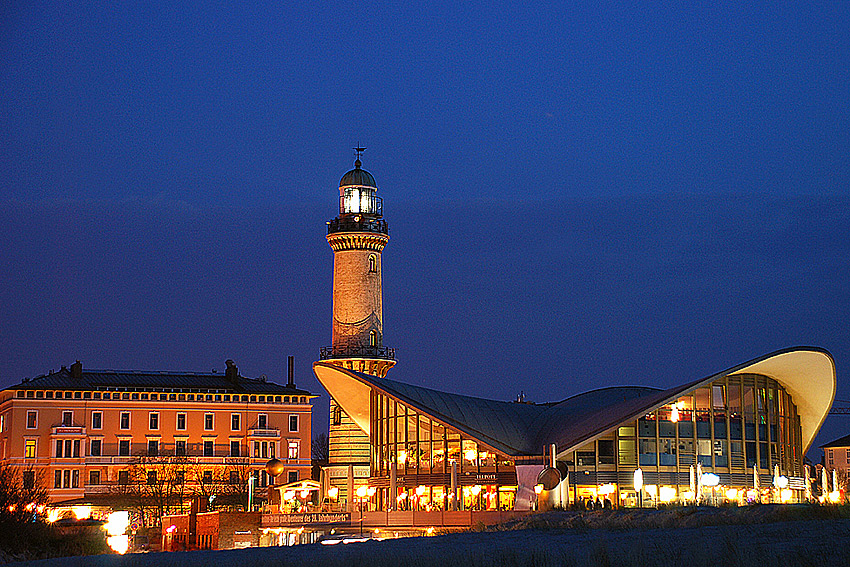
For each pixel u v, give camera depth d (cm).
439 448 8556
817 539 3441
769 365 8469
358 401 10175
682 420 8369
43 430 12000
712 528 4169
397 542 4984
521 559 3375
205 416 12562
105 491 11881
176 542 10056
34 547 5812
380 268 12044
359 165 12194
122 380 12725
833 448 17075
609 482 8156
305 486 10806
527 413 9344
